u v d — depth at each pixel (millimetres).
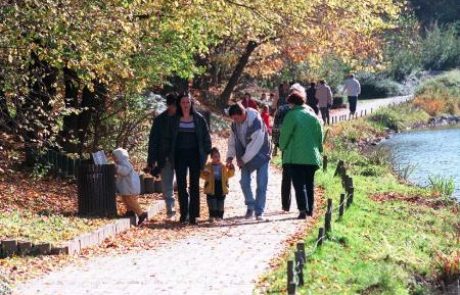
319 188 21969
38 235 14820
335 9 29406
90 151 24172
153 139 17875
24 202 18781
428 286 14672
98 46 18172
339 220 17656
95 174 17484
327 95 43688
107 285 12125
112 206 17656
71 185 21281
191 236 16188
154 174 18000
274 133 22359
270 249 14508
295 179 17469
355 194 21906
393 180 27953
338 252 14688
